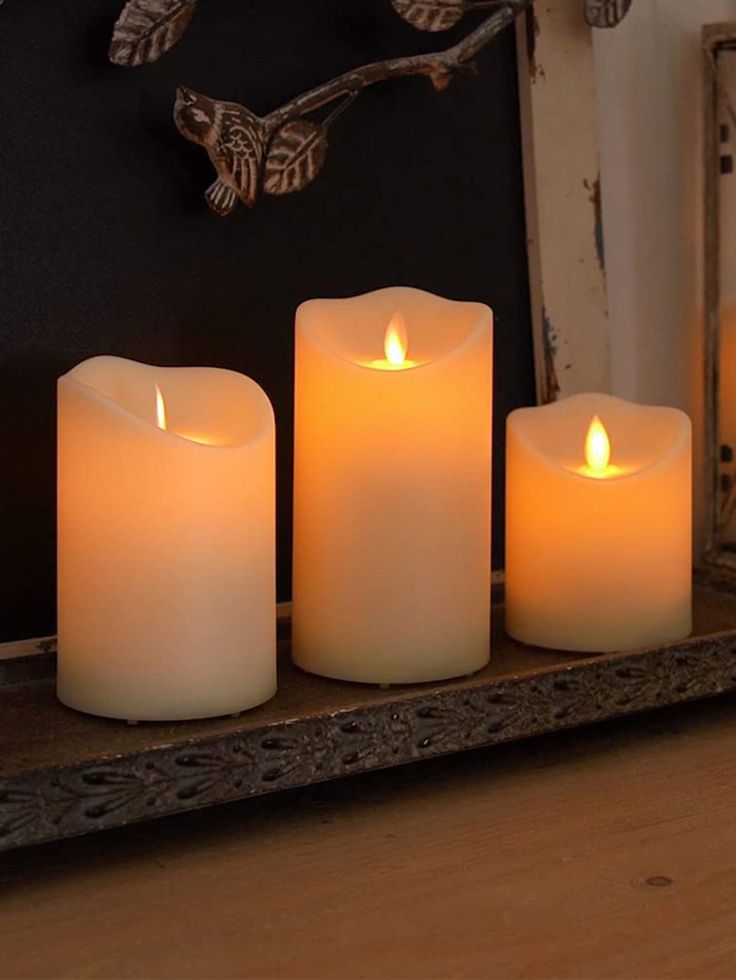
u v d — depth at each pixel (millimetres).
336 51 897
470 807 726
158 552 688
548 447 877
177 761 654
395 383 746
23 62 786
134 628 692
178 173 844
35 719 710
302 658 796
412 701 723
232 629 705
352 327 821
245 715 715
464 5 897
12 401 800
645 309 1062
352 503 760
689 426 850
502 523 1001
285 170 850
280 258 887
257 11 865
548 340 982
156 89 831
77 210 811
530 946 580
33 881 641
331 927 597
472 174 958
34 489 813
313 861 662
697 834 689
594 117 993
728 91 1005
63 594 723
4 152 784
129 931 594
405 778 767
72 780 627
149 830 699
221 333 869
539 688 766
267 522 724
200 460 687
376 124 916
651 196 1059
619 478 815
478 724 745
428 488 758
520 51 965
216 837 690
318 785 759
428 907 614
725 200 1015
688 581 854
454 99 947
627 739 828
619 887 632
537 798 738
